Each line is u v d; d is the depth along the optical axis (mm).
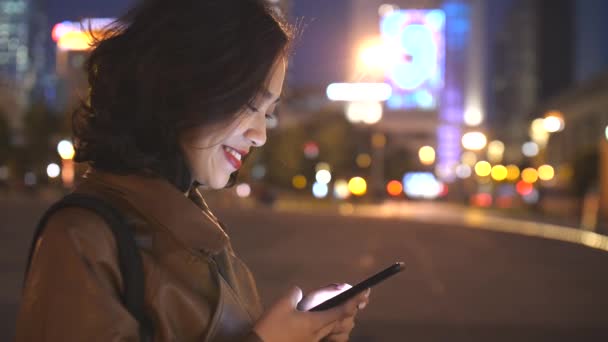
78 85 1223
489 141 155750
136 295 1053
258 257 14656
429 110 153375
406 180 113000
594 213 33250
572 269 14250
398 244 19312
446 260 15281
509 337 7508
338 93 59250
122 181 1132
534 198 56062
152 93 1103
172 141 1127
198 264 1117
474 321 8281
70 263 1013
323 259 14586
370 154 83250
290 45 1229
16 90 79438
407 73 153125
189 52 1102
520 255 17141
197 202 1293
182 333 1085
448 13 165125
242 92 1123
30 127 65625
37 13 198250
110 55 1133
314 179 76062
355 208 51188
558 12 145625
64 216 1058
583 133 88562
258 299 1376
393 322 8047
